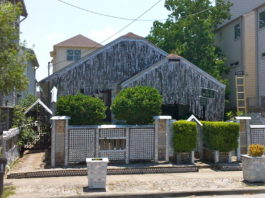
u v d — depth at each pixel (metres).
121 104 13.12
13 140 14.04
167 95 20.39
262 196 9.34
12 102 21.11
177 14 30.81
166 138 13.24
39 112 18.78
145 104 13.02
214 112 21.12
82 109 12.73
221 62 29.02
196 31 28.62
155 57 23.16
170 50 29.14
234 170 12.53
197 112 20.89
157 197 9.27
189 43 28.89
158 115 13.47
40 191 9.45
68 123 12.76
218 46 33.56
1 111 18.83
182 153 13.09
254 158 10.48
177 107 22.05
